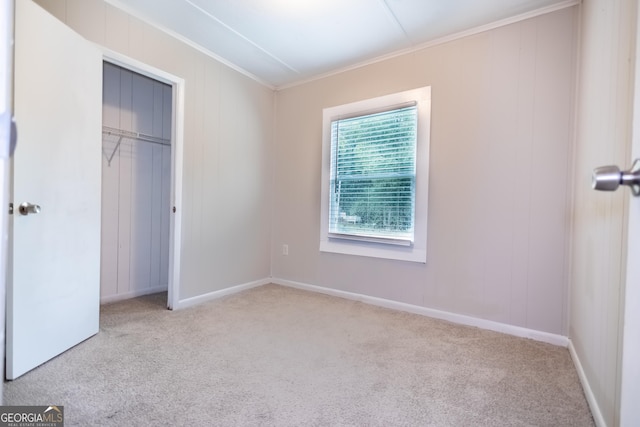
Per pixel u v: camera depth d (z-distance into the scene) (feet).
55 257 6.04
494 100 7.95
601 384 4.38
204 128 9.86
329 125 11.03
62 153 6.16
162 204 11.47
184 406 4.67
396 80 9.56
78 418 4.34
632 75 3.63
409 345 6.95
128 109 10.44
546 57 7.30
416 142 9.11
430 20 7.95
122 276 10.34
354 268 10.42
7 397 4.77
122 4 7.63
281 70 10.99
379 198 9.88
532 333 7.43
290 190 12.10
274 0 7.37
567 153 7.08
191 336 7.22
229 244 10.84
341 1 7.34
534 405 4.85
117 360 6.02
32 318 5.57
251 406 4.71
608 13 4.69
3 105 1.71
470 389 5.25
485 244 8.08
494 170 7.95
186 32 8.80
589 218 5.48
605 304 4.38
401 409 4.71
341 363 6.08
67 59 6.22
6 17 1.73
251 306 9.53
